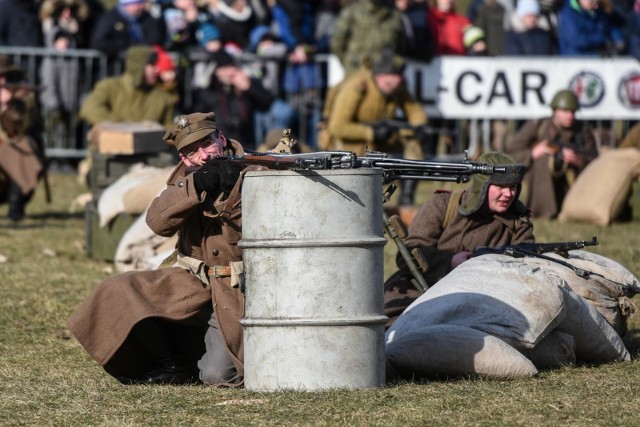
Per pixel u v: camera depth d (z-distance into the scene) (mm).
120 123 44281
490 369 21609
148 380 22422
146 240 35219
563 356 23312
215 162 21344
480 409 19500
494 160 25266
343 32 57000
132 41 60406
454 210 25641
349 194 20234
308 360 20375
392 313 25109
